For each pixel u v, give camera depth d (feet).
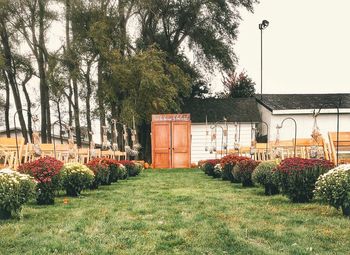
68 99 97.60
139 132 105.40
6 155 33.47
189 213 22.70
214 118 104.17
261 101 107.04
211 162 56.65
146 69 93.09
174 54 111.86
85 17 94.63
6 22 95.86
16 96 99.96
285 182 26.43
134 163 58.08
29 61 101.35
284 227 18.37
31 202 27.73
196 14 106.52
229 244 15.62
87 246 15.44
